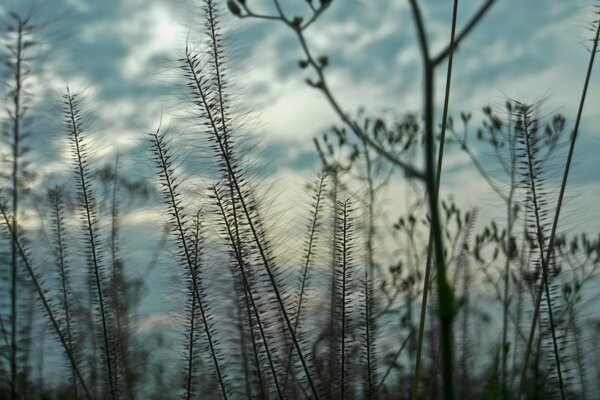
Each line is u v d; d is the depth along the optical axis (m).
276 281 0.59
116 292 0.65
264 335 0.58
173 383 0.65
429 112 0.37
